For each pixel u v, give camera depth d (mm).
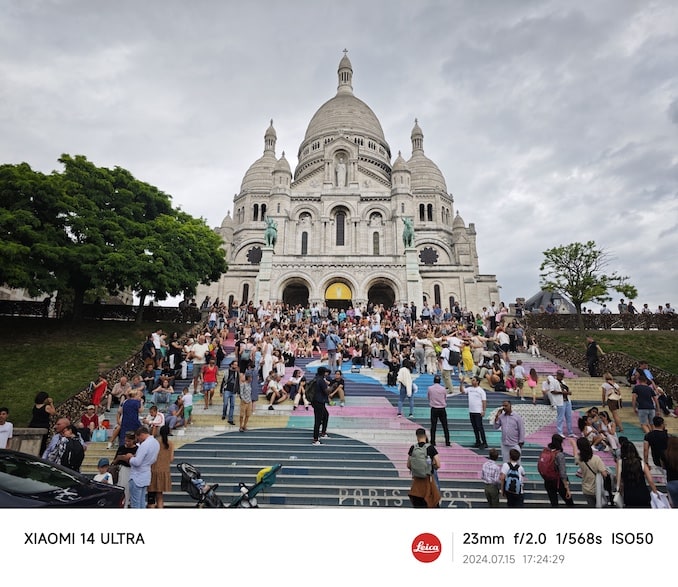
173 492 11445
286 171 53438
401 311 34594
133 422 12781
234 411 16906
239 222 65750
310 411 16797
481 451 13367
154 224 31125
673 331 28625
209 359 17594
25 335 26422
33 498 6809
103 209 30328
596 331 29312
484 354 21922
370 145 68500
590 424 13867
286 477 12055
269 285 43625
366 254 48438
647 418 14273
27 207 25828
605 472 9828
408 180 53844
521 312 32156
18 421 17406
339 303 44438
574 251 31625
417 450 9344
